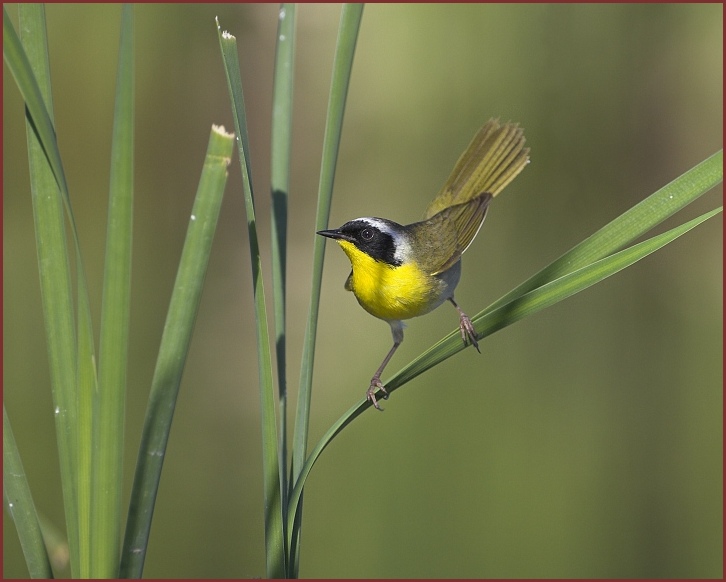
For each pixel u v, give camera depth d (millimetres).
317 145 16531
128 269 3184
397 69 15961
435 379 12898
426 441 11484
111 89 14336
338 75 3775
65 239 3418
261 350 3398
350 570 9492
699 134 15758
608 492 10828
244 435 12234
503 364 13398
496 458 11203
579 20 15414
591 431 11891
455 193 7039
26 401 11000
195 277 3283
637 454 11531
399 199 16172
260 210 15688
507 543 9914
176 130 15273
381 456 11141
